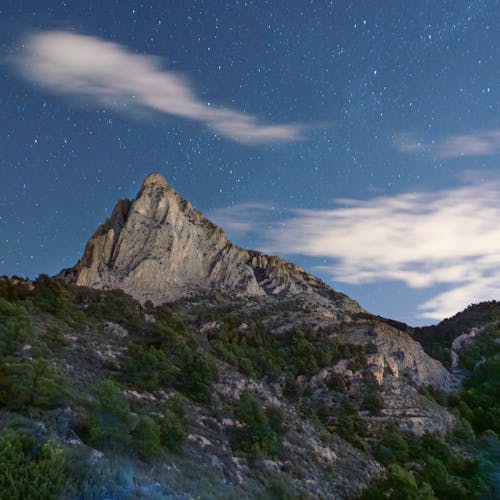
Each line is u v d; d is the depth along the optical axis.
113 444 30.56
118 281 143.50
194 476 33.97
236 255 182.38
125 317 88.81
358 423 78.50
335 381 95.62
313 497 44.94
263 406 62.94
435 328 152.38
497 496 12.15
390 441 66.31
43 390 32.84
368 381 97.69
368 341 117.75
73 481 18.67
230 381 71.12
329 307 170.25
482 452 12.58
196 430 49.62
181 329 92.00
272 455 50.25
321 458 58.00
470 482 12.66
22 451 18.50
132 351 65.06
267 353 106.50
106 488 19.48
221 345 95.38
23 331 51.47
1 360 43.12
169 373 63.06
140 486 22.34
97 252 151.62
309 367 102.00
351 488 51.94
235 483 38.66
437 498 21.48
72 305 84.94
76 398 35.50
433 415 85.44
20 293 79.81
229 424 54.97
